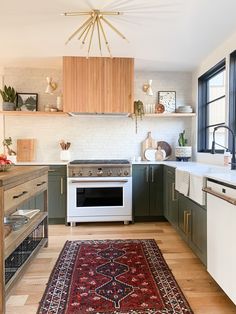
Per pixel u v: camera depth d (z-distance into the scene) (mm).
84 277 2242
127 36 2926
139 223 3871
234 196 1715
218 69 3529
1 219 1666
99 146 4297
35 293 2004
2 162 2162
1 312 1666
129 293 1995
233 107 3066
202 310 1793
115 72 3697
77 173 3734
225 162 2953
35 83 4184
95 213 3764
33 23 2613
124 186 3785
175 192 3223
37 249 2512
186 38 2996
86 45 3197
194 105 4215
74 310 1789
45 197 2957
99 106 3697
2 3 2244
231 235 1709
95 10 2318
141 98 4305
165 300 1902
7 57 3656
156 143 4328
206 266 2205
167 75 4320
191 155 4258
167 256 2670
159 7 2307
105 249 2848
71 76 3658
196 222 2463
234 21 2580
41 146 4242
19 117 4215
